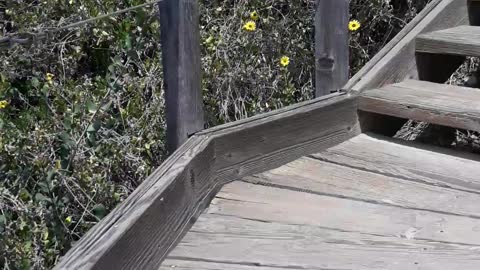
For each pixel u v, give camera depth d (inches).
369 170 101.1
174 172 82.6
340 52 115.1
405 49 122.9
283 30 152.3
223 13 152.1
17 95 144.5
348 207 89.3
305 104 107.1
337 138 110.8
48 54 145.3
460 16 134.9
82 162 123.3
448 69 132.4
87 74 151.9
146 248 74.3
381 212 87.6
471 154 106.7
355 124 114.0
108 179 129.0
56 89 135.9
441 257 75.7
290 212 88.0
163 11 92.0
